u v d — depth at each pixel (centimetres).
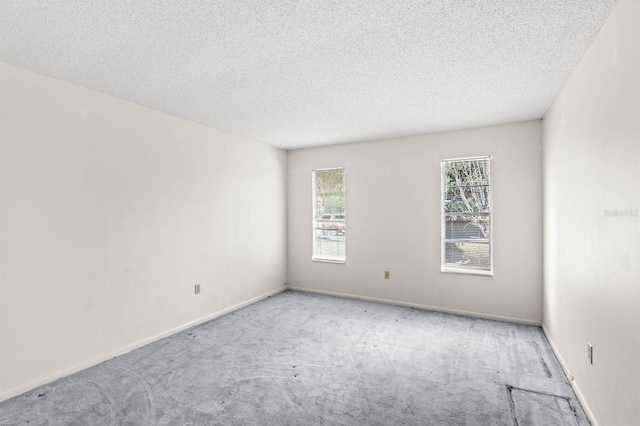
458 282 431
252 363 294
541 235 386
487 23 192
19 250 247
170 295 362
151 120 344
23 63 241
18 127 246
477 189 427
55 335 267
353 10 179
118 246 313
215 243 421
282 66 249
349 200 506
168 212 361
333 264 521
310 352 316
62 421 213
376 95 308
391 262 475
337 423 211
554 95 307
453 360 298
